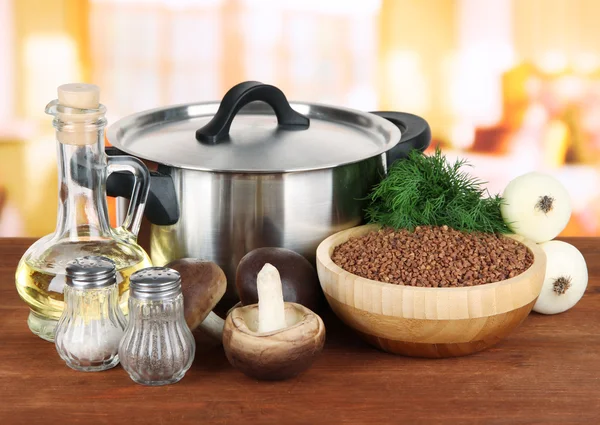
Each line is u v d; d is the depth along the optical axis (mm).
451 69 1870
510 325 779
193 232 846
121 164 812
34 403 713
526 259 823
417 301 742
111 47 1827
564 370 778
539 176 890
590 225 1955
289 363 716
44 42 1812
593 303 938
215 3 1813
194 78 1856
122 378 758
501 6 1835
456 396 729
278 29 1834
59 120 775
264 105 1088
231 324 730
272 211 831
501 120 1903
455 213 864
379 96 1885
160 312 718
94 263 753
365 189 886
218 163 856
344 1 1823
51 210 1908
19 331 860
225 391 735
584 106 1887
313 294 827
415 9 1833
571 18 1837
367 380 756
